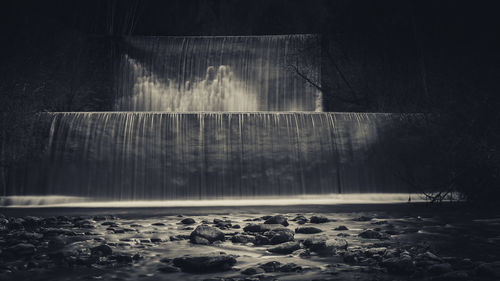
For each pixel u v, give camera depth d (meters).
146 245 6.64
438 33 19.58
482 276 4.75
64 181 14.70
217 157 15.08
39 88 17.53
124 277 4.85
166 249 6.32
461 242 6.89
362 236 7.31
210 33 26.66
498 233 7.77
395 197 14.59
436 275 4.80
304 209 11.92
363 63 21.67
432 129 13.98
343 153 15.20
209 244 6.71
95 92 21.42
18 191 14.45
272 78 22.42
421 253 5.87
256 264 5.41
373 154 15.10
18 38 17.83
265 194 14.95
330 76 21.91
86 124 15.12
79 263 5.44
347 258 5.52
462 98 13.95
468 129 12.99
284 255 5.92
